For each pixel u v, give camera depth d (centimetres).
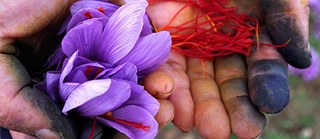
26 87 29
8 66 29
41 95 29
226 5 39
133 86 29
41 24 31
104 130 31
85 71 29
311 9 69
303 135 78
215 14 40
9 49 31
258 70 34
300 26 36
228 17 39
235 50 36
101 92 27
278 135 76
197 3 39
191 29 39
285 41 36
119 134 31
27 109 29
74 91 28
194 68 37
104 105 29
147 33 31
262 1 36
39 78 32
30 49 32
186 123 34
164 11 39
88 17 30
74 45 30
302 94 81
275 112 32
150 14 39
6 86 29
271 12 36
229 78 36
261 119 33
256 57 36
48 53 33
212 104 33
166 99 32
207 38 38
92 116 30
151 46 30
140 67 31
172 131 74
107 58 30
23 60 33
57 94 30
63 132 29
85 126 30
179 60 37
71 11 32
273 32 36
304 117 80
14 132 32
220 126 33
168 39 30
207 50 37
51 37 33
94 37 30
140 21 29
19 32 31
